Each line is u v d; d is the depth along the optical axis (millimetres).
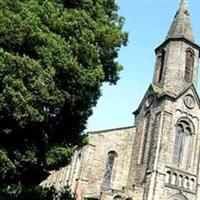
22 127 17406
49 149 19188
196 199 41281
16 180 18891
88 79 19703
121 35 23219
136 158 43781
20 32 17500
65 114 20406
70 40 19891
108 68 23828
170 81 44781
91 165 42031
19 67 16953
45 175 19953
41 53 17984
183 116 43688
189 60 46938
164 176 39969
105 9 24000
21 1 18875
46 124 18891
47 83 17656
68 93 19375
